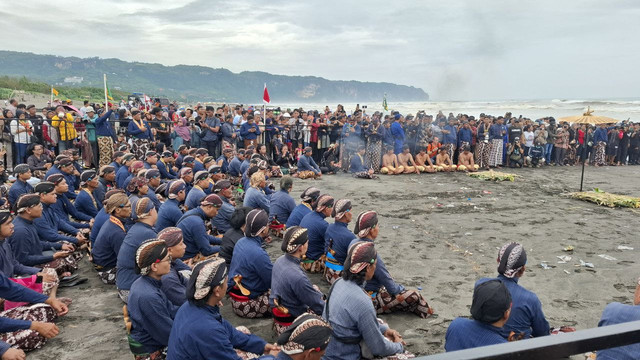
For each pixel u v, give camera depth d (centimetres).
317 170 1575
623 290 628
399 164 1709
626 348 309
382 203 1172
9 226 495
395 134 1700
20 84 5972
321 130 1780
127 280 500
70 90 6844
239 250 529
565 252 791
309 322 264
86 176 810
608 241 857
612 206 1169
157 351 399
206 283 312
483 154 1823
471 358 112
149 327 386
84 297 586
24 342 449
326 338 263
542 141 1962
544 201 1234
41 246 613
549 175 1748
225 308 570
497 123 1848
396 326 520
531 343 119
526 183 1538
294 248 462
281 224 834
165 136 1557
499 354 115
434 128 1764
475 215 1055
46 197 674
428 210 1099
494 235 890
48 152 1218
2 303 508
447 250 795
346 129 1689
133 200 727
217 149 1628
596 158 2091
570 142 2061
